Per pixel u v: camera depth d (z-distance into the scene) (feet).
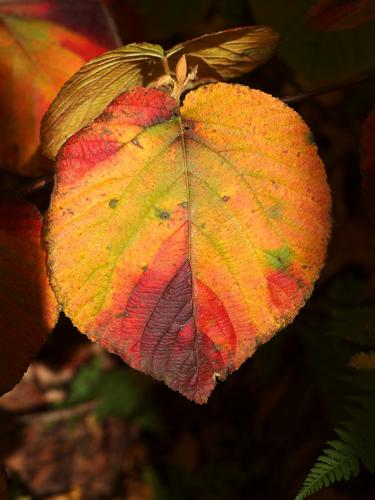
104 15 1.78
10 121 1.70
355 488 2.43
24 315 1.30
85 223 1.23
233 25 2.74
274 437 3.20
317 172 1.26
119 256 1.24
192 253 1.24
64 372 3.82
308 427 3.04
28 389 3.79
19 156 1.70
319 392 2.91
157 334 1.24
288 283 1.25
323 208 1.26
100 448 3.61
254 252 1.25
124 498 3.36
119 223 1.24
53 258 1.22
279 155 1.26
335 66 2.12
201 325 1.24
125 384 3.68
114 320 1.24
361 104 3.12
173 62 1.40
